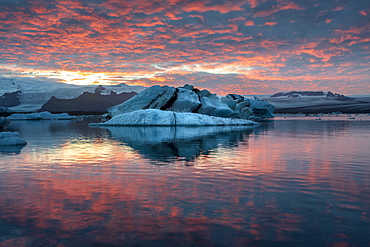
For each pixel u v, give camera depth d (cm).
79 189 507
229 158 863
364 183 545
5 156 928
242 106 5153
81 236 314
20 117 6206
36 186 530
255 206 408
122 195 466
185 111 3775
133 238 307
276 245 290
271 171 662
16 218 367
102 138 1605
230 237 308
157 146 1198
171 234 317
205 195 464
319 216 368
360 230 325
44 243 298
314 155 928
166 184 539
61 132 2167
